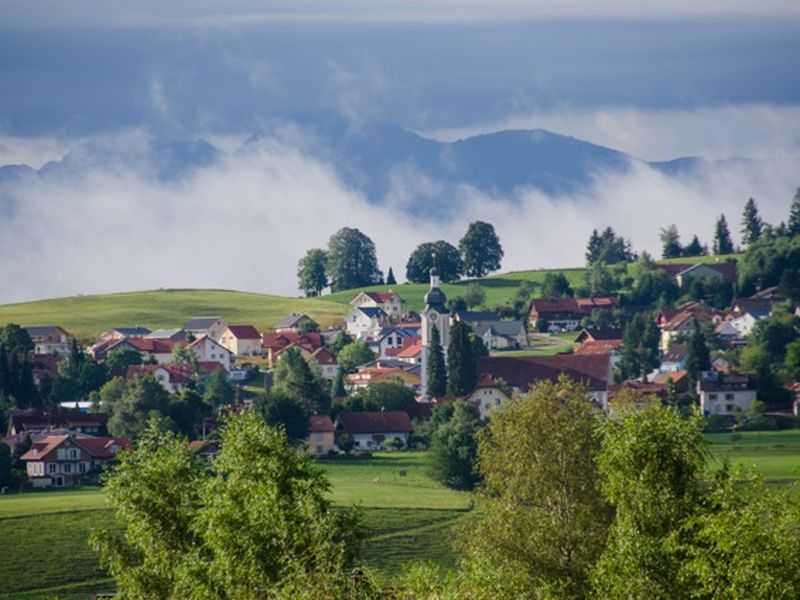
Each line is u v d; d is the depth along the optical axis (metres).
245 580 177.50
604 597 176.12
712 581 160.00
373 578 166.25
